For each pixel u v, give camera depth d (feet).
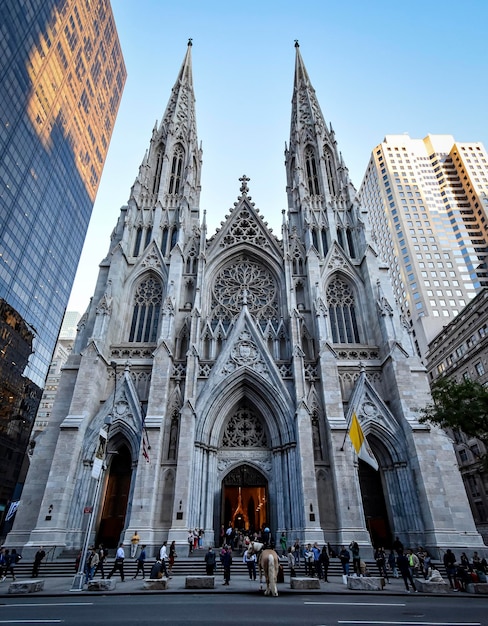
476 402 82.17
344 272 149.48
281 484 111.04
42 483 108.78
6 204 264.93
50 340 319.88
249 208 170.09
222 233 161.68
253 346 129.90
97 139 414.41
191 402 114.83
